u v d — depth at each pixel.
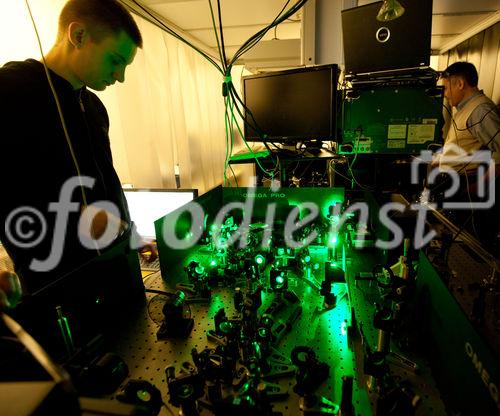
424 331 0.74
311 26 2.00
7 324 0.33
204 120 4.50
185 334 0.82
